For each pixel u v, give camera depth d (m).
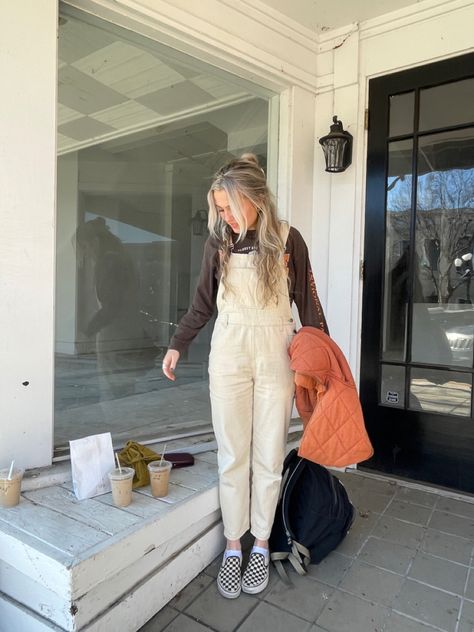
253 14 2.42
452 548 1.90
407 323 2.56
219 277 1.68
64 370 2.21
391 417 2.62
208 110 2.76
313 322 1.74
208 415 2.78
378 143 2.62
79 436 2.23
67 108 2.16
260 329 1.61
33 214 1.71
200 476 1.87
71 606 1.23
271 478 1.68
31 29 1.67
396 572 1.74
